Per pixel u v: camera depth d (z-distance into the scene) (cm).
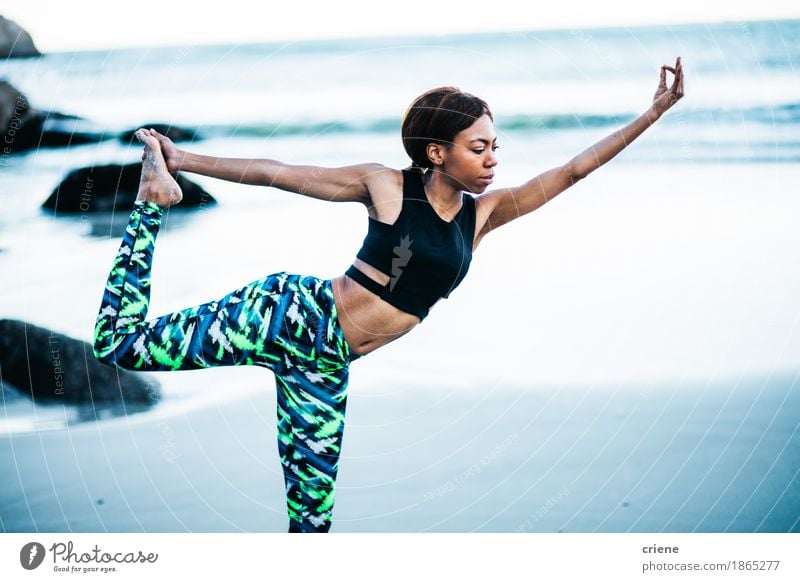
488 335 338
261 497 271
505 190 262
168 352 237
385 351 332
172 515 264
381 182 241
